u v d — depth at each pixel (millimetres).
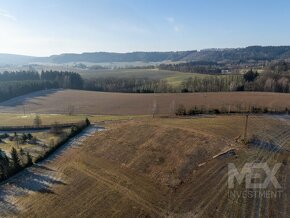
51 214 35594
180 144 48125
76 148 54469
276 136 48562
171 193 36500
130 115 81812
